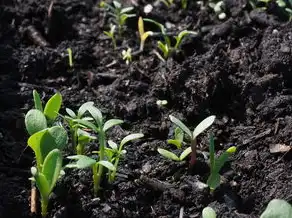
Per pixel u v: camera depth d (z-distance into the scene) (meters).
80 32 0.31
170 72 0.27
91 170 0.23
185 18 0.32
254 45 0.29
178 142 0.23
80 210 0.22
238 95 0.26
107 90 0.27
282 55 0.27
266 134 0.24
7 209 0.21
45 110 0.23
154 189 0.22
